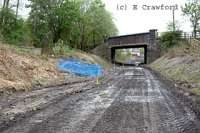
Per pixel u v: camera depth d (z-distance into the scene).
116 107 15.33
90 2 90.12
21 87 23.23
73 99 18.36
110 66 81.06
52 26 64.12
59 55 53.66
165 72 46.28
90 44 101.38
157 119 12.32
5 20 50.56
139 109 14.71
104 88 25.19
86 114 13.41
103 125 11.20
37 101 17.44
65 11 63.34
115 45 100.38
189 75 33.38
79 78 36.09
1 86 21.44
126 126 11.05
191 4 70.38
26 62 32.25
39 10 63.69
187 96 19.97
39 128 10.72
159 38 89.12
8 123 11.50
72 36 84.38
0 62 26.53
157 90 23.48
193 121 12.00
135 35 94.88
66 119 12.28
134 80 33.72
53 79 31.53
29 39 58.28
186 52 56.66
